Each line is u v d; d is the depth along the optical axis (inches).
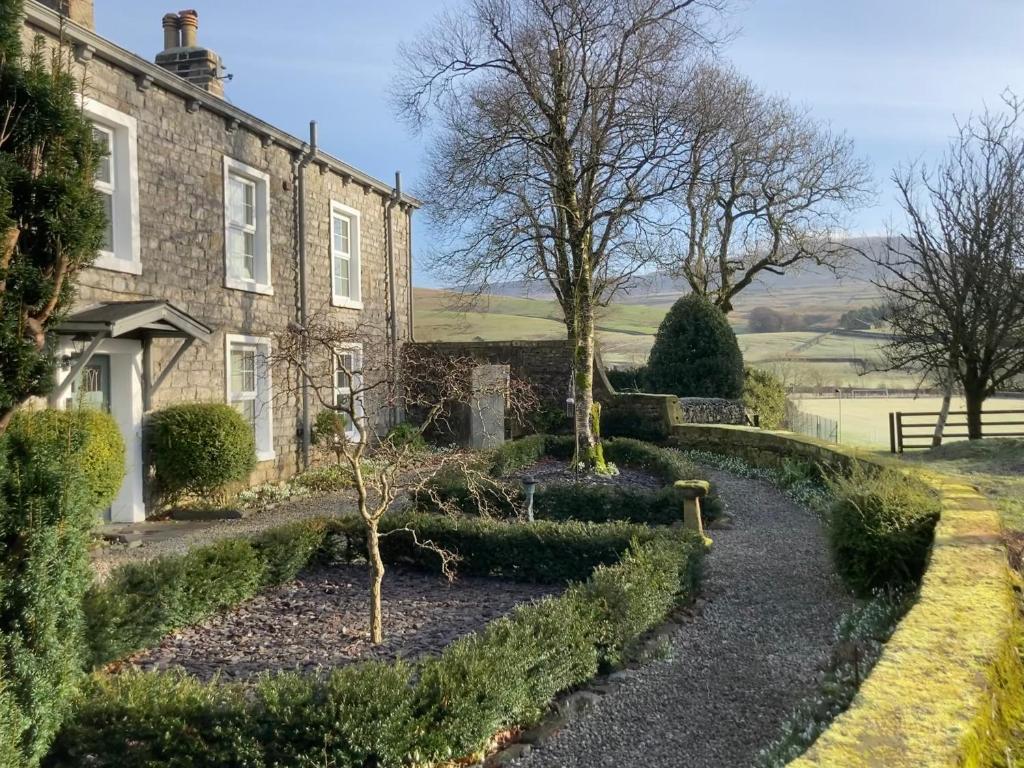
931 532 224.4
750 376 821.2
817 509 380.2
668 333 781.3
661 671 189.9
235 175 470.6
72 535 134.8
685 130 505.0
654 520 355.6
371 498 436.5
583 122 505.7
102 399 371.9
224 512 398.6
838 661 175.5
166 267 398.9
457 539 278.1
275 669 189.5
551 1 490.0
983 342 570.3
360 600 248.1
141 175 381.7
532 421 684.7
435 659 161.0
